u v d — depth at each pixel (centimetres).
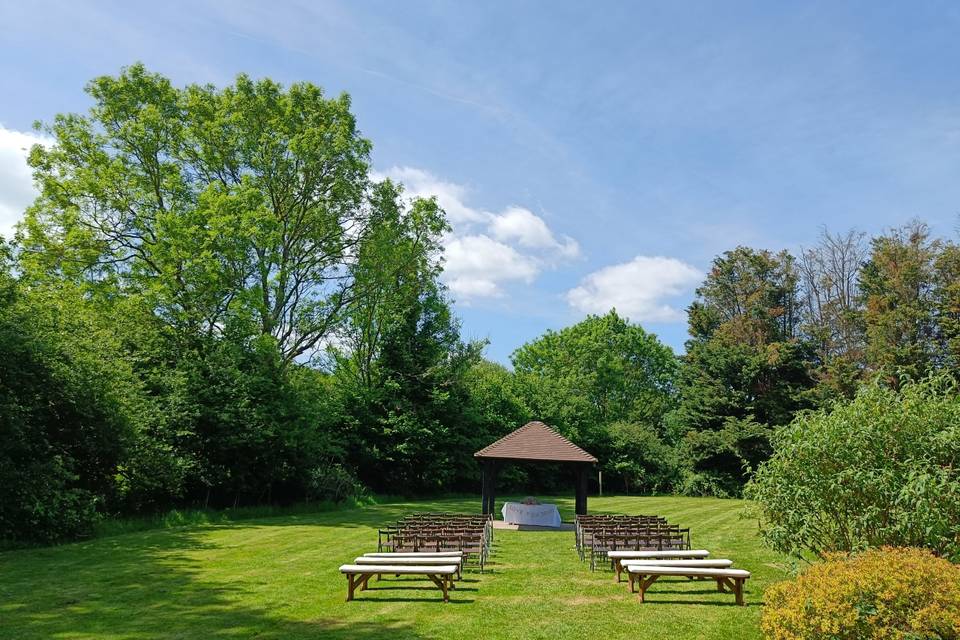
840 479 898
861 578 640
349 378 3938
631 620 891
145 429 2186
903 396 957
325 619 912
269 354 2720
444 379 4028
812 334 4659
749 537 1872
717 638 801
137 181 2781
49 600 1040
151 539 1794
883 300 3788
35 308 1880
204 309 2592
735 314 5334
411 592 1095
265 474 2648
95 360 1945
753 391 4441
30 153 2717
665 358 6488
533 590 1110
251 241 2766
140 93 2808
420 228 3734
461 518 1739
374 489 3838
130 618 924
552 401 4925
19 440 1636
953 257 3622
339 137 3014
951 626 588
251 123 2983
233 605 1002
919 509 802
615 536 1331
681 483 4534
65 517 1706
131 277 2681
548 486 4656
